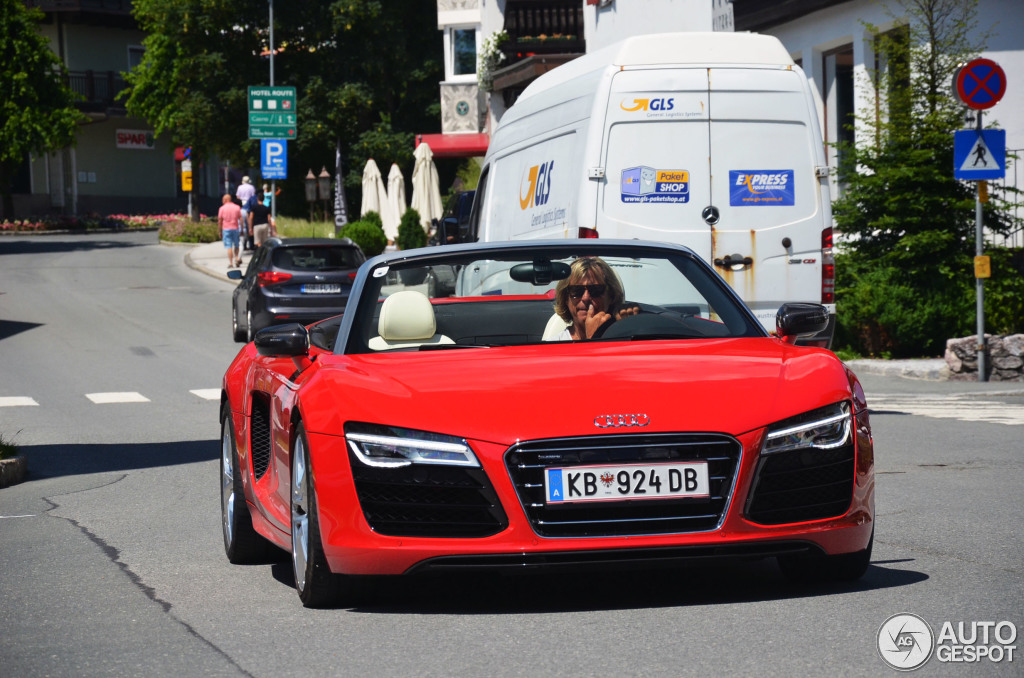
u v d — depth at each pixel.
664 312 10.11
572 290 9.99
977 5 34.62
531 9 63.28
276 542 9.91
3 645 8.23
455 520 8.00
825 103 41.59
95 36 114.31
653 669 6.97
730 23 38.31
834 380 8.59
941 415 20.58
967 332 28.83
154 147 120.12
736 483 7.97
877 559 10.01
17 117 89.94
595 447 7.93
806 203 18.77
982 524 11.48
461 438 7.97
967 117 25.86
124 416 24.12
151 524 13.27
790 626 7.82
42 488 16.39
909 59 30.70
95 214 109.88
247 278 38.97
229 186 125.94
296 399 8.92
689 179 18.53
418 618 8.42
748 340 9.63
